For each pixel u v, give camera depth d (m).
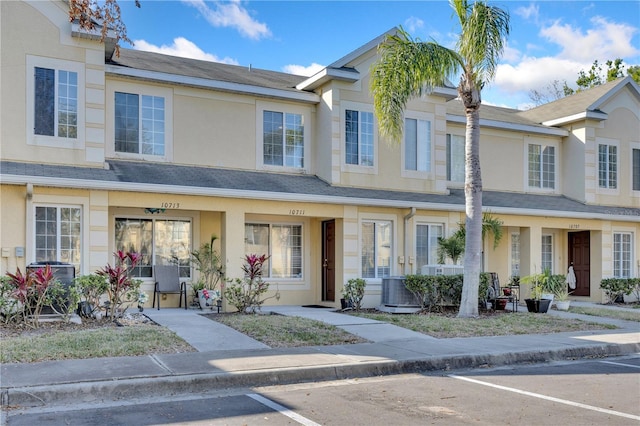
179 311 14.22
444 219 17.88
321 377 8.43
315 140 17.66
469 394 7.54
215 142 16.23
